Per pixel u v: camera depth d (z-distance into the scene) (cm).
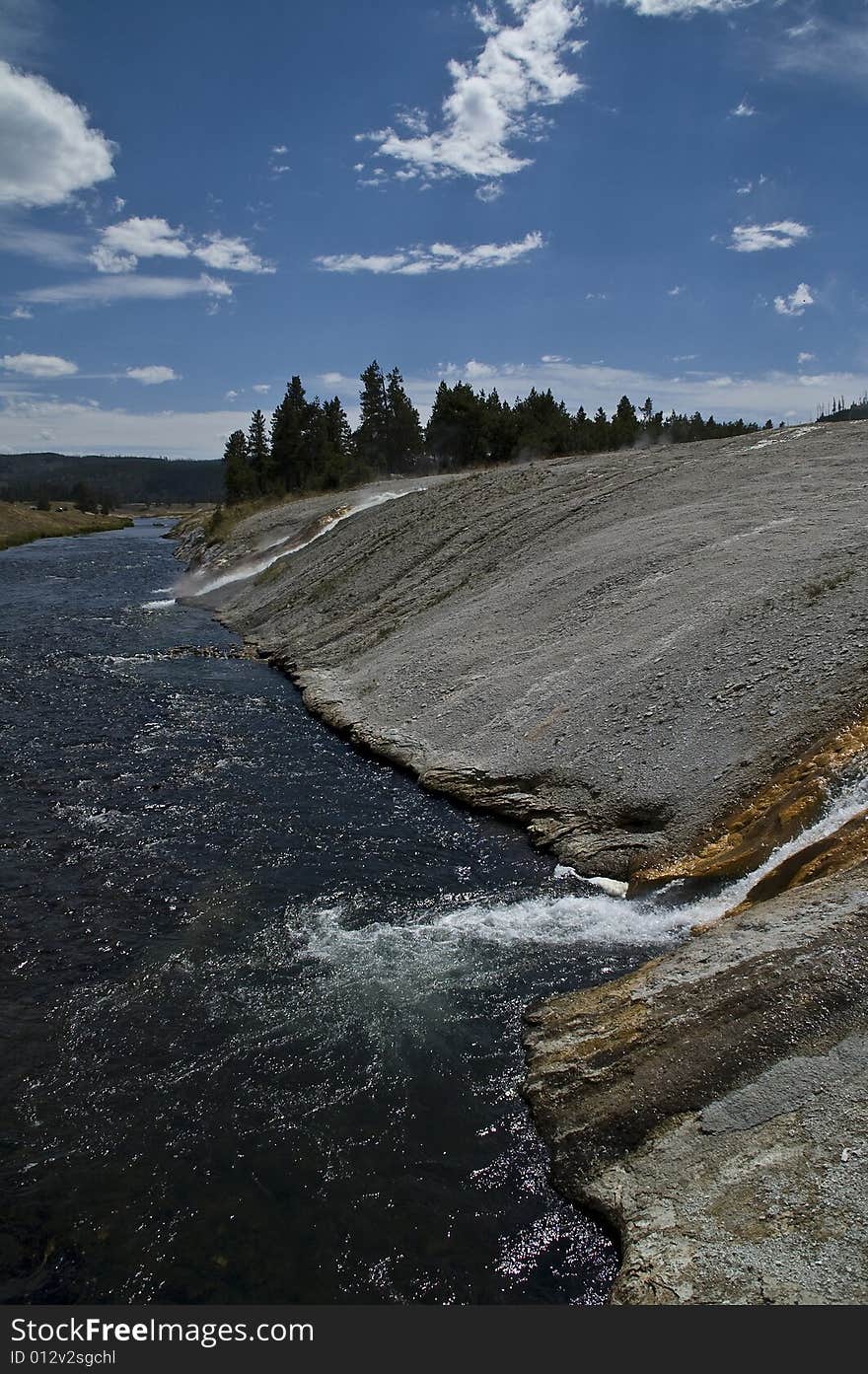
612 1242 670
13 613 3766
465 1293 635
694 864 1161
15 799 1577
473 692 1870
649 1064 782
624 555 2127
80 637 3198
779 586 1588
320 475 7881
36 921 1156
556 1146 758
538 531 2711
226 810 1538
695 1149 696
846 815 1047
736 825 1177
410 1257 669
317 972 1038
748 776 1233
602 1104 771
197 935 1124
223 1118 813
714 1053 762
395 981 1015
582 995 937
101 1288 645
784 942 846
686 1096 741
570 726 1571
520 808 1466
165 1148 778
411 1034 923
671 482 2655
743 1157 669
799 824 1086
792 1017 762
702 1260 597
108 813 1519
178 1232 695
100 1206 718
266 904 1202
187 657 2883
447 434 7175
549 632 1970
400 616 2630
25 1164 760
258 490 9244
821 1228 586
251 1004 979
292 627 3059
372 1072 869
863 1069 695
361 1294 638
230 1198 725
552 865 1308
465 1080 855
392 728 1898
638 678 1574
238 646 3094
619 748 1446
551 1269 651
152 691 2389
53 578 5200
